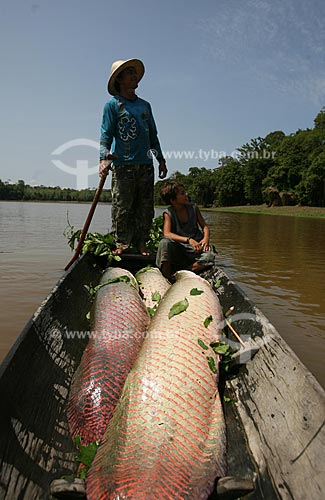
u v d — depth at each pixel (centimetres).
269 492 225
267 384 287
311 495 198
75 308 438
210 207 8269
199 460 233
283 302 684
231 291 452
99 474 219
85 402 279
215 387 297
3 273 884
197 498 212
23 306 642
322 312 629
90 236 658
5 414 232
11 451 224
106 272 512
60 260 1054
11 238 1560
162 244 547
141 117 630
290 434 238
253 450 258
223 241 1599
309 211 5009
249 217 3916
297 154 6481
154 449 228
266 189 6550
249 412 288
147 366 288
